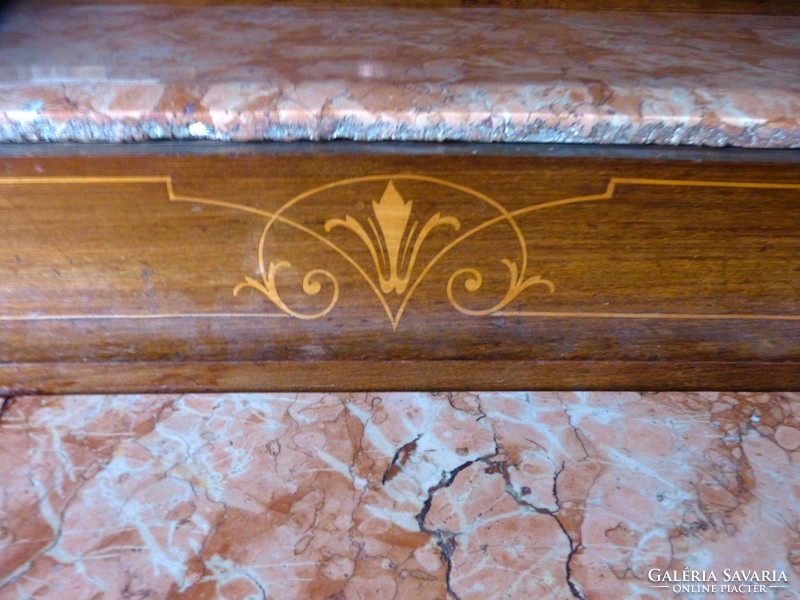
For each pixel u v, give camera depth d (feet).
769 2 3.90
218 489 3.16
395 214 3.14
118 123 2.75
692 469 3.33
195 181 2.99
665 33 3.58
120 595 2.74
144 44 3.28
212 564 2.86
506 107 2.79
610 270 3.38
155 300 3.41
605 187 3.06
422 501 3.14
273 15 3.66
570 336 3.64
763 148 2.91
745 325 3.61
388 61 3.14
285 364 3.62
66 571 2.81
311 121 2.77
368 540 2.97
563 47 3.36
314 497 3.14
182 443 3.38
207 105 2.76
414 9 3.80
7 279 3.28
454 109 2.77
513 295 3.46
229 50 3.23
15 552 2.88
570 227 3.21
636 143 2.88
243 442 3.40
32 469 3.22
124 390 3.67
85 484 3.16
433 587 2.81
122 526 2.99
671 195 3.09
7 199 3.01
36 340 3.51
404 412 3.60
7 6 3.68
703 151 2.93
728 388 3.82
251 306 3.45
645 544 2.99
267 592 2.77
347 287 3.41
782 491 3.24
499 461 3.34
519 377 3.73
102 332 3.51
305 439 3.42
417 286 3.41
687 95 2.92
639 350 3.70
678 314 3.56
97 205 3.05
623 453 3.40
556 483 3.24
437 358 3.68
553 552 2.95
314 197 3.06
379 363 3.65
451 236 3.23
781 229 3.23
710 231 3.23
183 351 3.59
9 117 2.72
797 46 3.44
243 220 3.14
